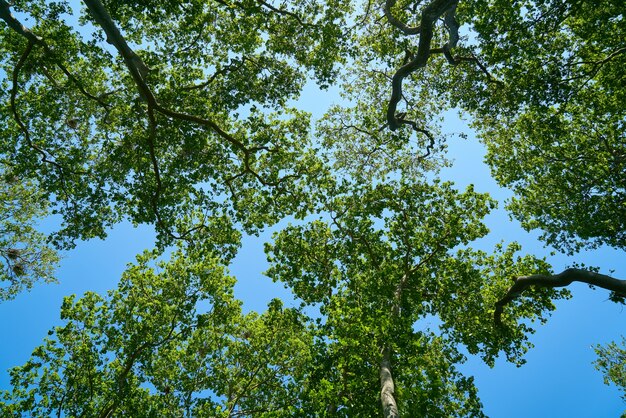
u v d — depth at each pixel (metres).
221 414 16.03
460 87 19.11
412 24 19.83
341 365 11.45
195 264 18.81
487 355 18.38
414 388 9.92
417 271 17.48
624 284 13.39
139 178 16.11
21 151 16.11
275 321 17.91
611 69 15.52
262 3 15.43
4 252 21.59
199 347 18.58
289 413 11.34
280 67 16.94
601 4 13.63
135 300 17.95
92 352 16.53
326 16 16.06
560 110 16.67
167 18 15.48
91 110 16.89
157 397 17.00
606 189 17.30
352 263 17.17
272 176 17.09
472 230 17.28
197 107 15.09
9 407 15.15
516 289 16.50
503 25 13.91
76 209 16.91
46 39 13.90
